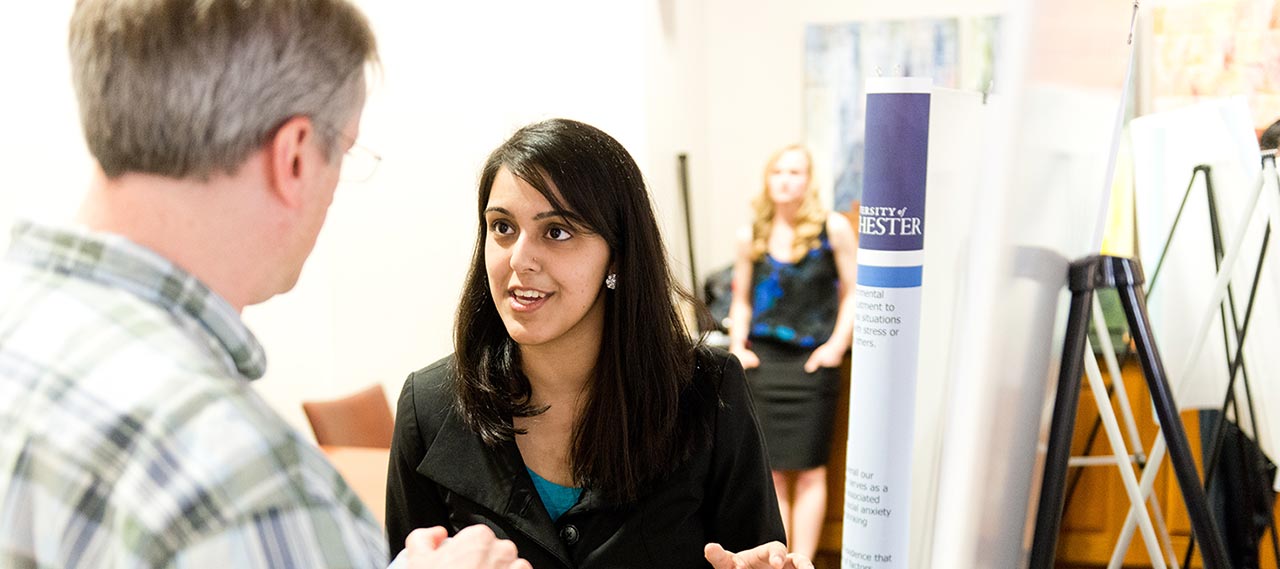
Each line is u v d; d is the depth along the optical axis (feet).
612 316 4.63
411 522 4.97
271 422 2.51
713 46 20.10
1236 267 6.06
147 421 2.38
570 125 4.59
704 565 4.91
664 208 17.47
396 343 16.57
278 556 2.34
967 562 2.36
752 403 5.07
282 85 2.67
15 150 11.46
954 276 2.96
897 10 19.10
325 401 10.99
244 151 2.66
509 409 4.68
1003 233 2.30
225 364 2.68
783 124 19.98
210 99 2.57
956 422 2.38
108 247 2.59
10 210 11.44
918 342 2.70
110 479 2.36
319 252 16.33
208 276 2.71
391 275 16.48
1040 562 3.60
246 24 2.60
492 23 16.12
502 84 16.25
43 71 11.76
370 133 16.33
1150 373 4.06
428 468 4.78
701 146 19.89
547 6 16.33
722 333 14.84
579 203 4.38
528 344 4.50
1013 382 2.54
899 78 2.64
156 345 2.50
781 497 13.47
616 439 4.61
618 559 4.68
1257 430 6.26
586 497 4.67
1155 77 15.11
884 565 2.74
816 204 13.60
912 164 2.64
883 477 2.72
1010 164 2.29
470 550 3.13
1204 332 5.83
